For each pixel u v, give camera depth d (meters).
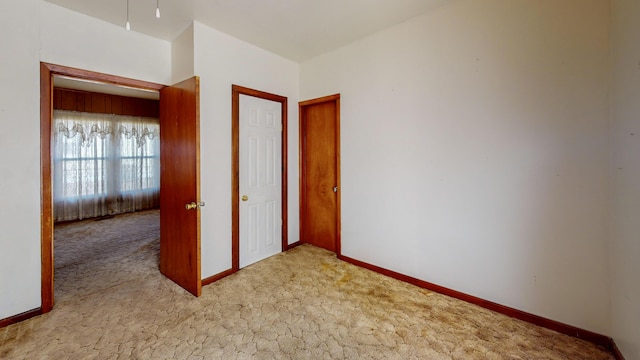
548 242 1.96
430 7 2.39
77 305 2.31
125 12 2.36
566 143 1.87
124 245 3.95
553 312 1.96
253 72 3.12
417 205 2.63
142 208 6.29
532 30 1.97
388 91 2.79
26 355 1.72
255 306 2.30
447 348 1.79
